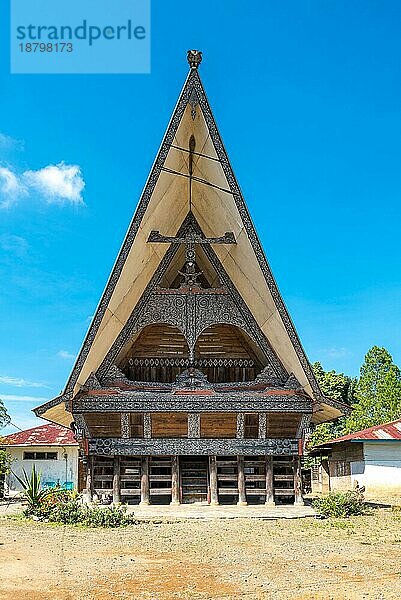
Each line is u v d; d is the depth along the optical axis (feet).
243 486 58.44
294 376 59.88
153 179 52.49
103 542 38.27
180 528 46.14
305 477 73.41
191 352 60.49
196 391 59.00
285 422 59.47
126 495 58.75
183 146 53.67
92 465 58.13
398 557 33.42
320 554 34.22
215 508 56.34
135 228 53.06
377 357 164.66
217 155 52.47
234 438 59.06
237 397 59.11
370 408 155.63
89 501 56.95
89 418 58.08
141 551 34.88
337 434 167.22
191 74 52.11
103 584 26.23
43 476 113.80
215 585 26.18
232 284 61.87
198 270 66.23
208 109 52.03
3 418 105.19
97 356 57.72
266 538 40.68
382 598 24.06
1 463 95.71
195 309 61.46
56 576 27.81
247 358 63.98
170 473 63.26
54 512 50.57
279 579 27.43
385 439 93.09
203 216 60.49
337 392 197.47
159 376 62.95
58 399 56.54
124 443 58.13
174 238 56.85
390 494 92.22
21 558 32.22
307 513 54.65
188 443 58.54
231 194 53.31
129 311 59.67
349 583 26.66
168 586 25.94
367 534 43.21
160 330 63.52
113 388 58.29
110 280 53.57
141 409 58.18
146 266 58.44
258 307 59.16
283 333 56.85
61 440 115.65
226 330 64.18
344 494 60.90
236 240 56.70
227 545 37.40
